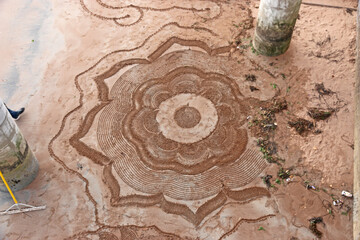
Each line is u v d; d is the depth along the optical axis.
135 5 9.07
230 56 8.08
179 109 7.26
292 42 8.26
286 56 8.02
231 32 8.54
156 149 6.75
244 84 7.60
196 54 8.11
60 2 9.12
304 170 6.43
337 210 5.99
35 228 5.83
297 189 6.22
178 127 7.02
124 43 8.30
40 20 8.73
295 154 6.63
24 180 6.14
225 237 5.73
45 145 6.77
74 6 9.03
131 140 6.86
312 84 7.57
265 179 6.35
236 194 6.21
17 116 7.00
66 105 7.29
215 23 8.71
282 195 6.16
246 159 6.60
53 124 7.03
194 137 6.89
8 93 7.47
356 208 5.88
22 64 7.93
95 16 8.82
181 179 6.38
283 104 7.26
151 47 8.23
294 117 7.11
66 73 7.77
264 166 6.50
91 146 6.77
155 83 7.65
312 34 8.41
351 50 8.11
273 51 7.91
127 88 7.57
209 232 5.79
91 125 7.04
